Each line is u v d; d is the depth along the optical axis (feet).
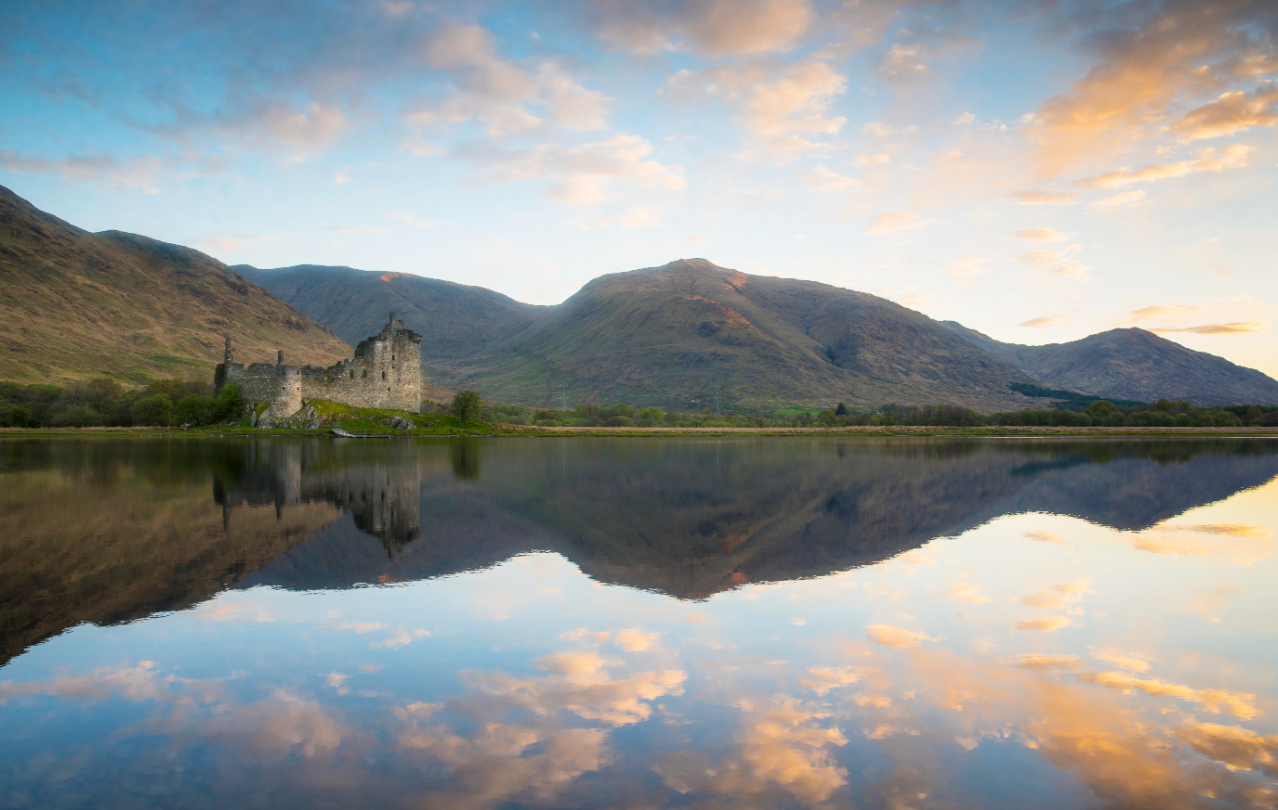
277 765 34.60
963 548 89.56
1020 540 95.61
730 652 50.67
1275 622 59.11
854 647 52.01
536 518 108.17
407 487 141.28
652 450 288.51
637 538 93.91
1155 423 561.84
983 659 50.11
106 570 72.28
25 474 155.94
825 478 178.19
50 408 408.05
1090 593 68.03
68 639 51.88
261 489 134.10
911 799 32.35
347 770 34.17
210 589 65.51
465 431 365.20
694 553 84.43
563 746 36.76
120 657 48.47
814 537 96.53
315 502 118.93
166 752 35.73
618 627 55.88
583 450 278.05
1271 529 105.81
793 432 469.98
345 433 323.98
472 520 104.83
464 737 37.58
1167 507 129.39
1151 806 32.14
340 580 69.36
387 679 45.09
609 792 32.42
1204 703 43.42
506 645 51.47
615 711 40.88
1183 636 55.62
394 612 59.11
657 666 47.83
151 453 218.59
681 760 35.50
